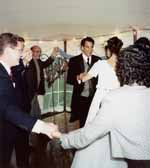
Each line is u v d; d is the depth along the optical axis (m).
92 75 3.38
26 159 3.06
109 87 3.18
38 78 4.33
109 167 1.25
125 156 1.20
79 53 4.38
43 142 4.00
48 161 3.45
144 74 1.21
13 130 1.78
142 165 1.20
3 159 1.86
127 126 1.18
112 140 1.21
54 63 4.45
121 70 1.24
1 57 1.79
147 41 1.30
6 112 1.64
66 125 4.52
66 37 4.32
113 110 1.19
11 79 1.78
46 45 4.34
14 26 4.05
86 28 4.23
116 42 3.21
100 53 4.28
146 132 1.18
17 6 3.90
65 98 4.59
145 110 1.19
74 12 4.02
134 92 1.20
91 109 3.22
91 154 1.27
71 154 3.67
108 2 3.93
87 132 1.21
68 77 4.36
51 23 4.14
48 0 3.90
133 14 4.03
